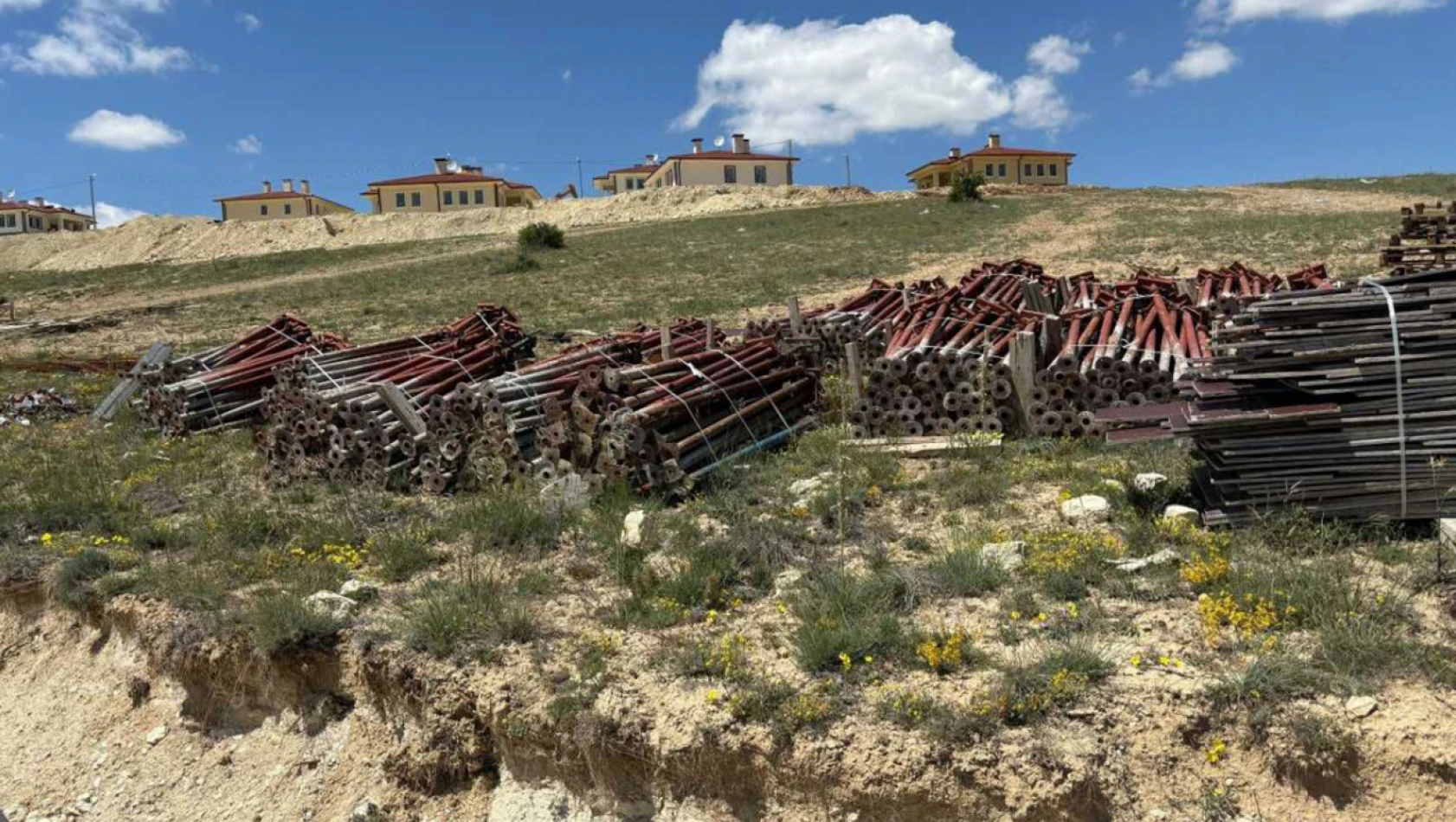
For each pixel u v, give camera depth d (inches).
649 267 1247.5
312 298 1161.4
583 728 186.2
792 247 1339.8
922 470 326.3
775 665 191.9
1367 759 157.9
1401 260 413.7
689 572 232.8
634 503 293.4
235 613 234.2
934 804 164.4
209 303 1155.3
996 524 263.1
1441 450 217.2
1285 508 228.4
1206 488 252.1
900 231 1414.9
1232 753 164.6
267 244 2314.2
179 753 226.5
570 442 310.0
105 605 253.1
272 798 212.2
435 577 253.0
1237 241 1045.8
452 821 197.5
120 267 1776.6
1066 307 532.7
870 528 267.9
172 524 306.7
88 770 229.0
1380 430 221.0
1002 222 1433.3
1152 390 346.3
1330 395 226.7
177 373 499.5
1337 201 1540.4
